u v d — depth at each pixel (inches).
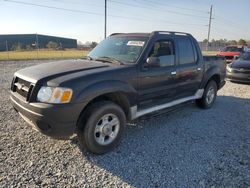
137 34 180.1
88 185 112.1
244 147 155.2
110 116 141.5
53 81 124.2
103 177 118.8
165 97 182.1
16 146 145.6
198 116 217.3
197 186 113.2
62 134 124.8
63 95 120.5
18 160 130.0
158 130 180.9
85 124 131.0
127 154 142.2
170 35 186.1
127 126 187.3
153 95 169.2
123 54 167.5
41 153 138.9
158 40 172.4
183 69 194.2
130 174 121.8
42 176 117.1
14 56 1067.9
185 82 200.2
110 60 161.9
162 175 121.5
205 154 144.2
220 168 129.0
